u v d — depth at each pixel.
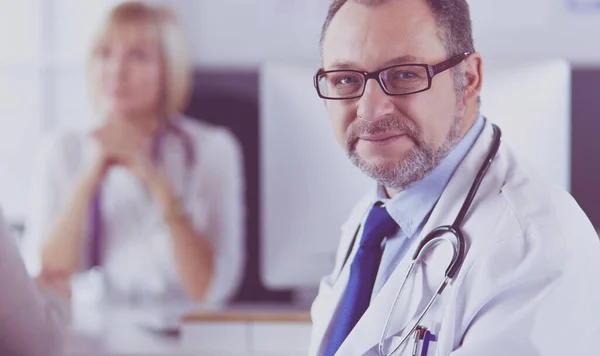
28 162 3.11
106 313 2.19
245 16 2.97
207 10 2.97
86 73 2.80
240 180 2.85
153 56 2.74
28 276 1.38
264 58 2.97
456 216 0.99
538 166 1.68
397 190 1.08
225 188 2.75
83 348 1.69
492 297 0.89
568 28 2.90
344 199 1.76
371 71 0.96
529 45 2.91
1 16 3.13
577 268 0.90
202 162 2.75
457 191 1.01
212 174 2.75
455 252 0.94
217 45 2.98
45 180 2.76
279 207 1.79
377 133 0.97
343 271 1.14
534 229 0.92
